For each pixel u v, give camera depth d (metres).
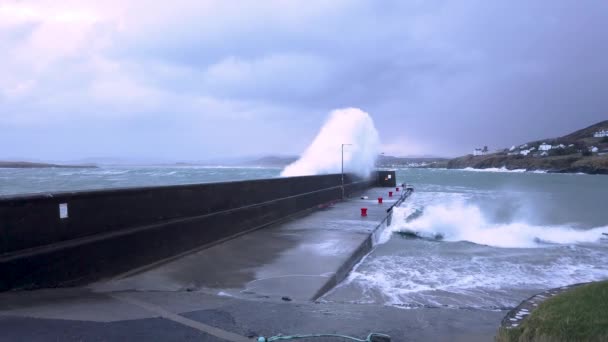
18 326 3.73
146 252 6.67
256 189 11.42
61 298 4.74
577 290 5.01
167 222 7.33
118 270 6.04
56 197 5.22
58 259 5.13
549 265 8.94
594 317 4.05
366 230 11.22
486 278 7.69
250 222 10.80
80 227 5.55
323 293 6.07
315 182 17.36
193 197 8.25
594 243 11.77
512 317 4.84
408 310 5.34
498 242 11.76
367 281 7.14
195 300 5.14
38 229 4.99
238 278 6.32
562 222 17.64
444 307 5.68
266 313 4.75
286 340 3.92
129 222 6.44
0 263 4.52
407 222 13.87
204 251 8.06
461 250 10.50
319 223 12.55
